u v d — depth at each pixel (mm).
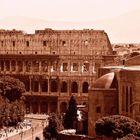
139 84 196750
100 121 186500
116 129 180375
